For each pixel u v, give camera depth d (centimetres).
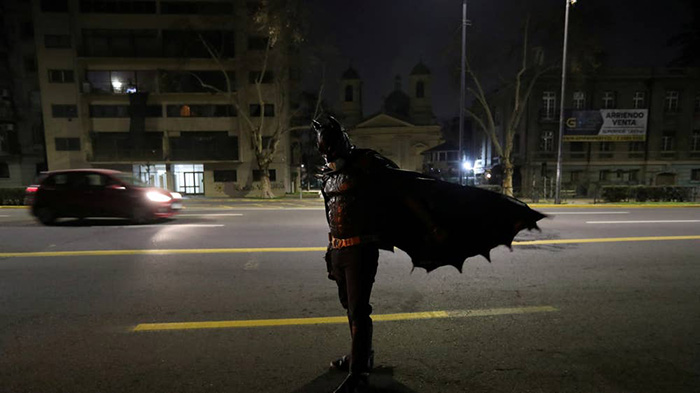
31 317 389
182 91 3356
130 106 3250
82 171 1049
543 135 3141
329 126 257
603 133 2853
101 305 423
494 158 3781
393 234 294
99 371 286
